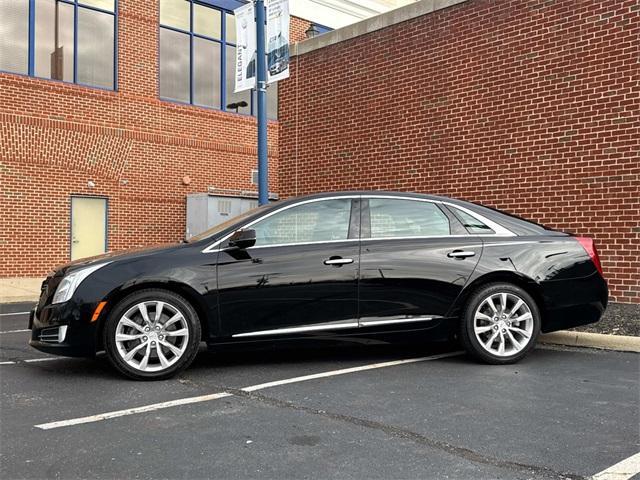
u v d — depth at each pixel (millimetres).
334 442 3764
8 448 3678
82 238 16703
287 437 3855
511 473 3295
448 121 10234
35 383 5215
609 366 5734
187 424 4117
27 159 15617
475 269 5766
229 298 5406
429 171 10484
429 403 4562
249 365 5863
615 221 8320
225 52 19938
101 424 4121
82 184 16641
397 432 3938
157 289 5309
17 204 15461
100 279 5207
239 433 3934
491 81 9695
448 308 5742
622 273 8250
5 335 7824
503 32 9555
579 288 5906
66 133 16281
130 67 17578
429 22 10492
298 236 5711
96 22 17016
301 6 21000
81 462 3459
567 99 8828
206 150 19328
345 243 5707
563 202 8867
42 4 15977
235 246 5520
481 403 4559
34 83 15711
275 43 9547
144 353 5266
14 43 15500
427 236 5891
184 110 18797
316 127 12250
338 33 11820
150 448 3674
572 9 8773
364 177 11430
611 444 3713
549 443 3730
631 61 8172
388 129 11070
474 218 6023
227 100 20000
